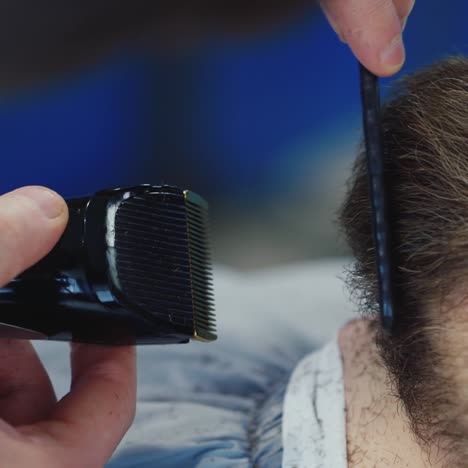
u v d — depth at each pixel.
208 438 0.78
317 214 2.18
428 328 0.60
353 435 0.69
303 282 1.24
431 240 0.59
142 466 0.74
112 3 1.88
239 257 2.05
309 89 2.35
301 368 0.80
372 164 0.54
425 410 0.62
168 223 0.57
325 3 0.65
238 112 2.42
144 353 1.00
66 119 2.35
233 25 1.97
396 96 0.65
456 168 0.59
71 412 0.60
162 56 2.36
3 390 0.68
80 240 0.54
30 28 1.87
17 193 0.53
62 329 0.58
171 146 2.39
